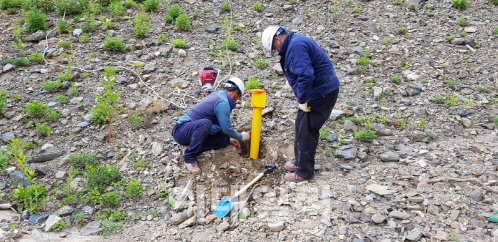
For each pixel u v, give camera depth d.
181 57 7.76
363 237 3.93
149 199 4.61
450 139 5.67
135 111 6.19
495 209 4.16
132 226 4.21
